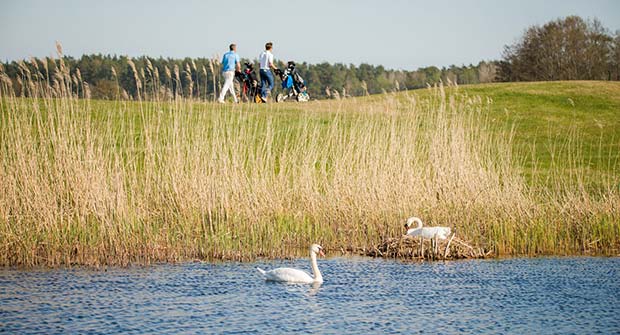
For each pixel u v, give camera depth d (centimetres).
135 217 3953
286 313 2825
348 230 4275
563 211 4341
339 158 4638
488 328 2664
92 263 3659
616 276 3472
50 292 3098
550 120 7825
